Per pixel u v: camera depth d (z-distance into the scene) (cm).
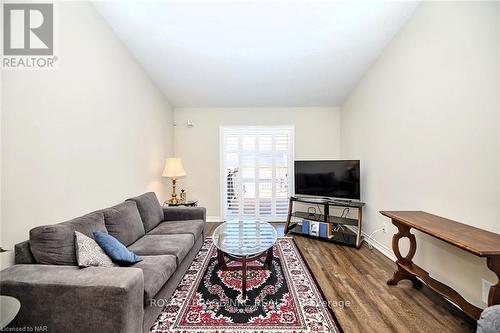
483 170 179
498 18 169
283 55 327
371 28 276
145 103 366
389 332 172
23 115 175
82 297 135
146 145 370
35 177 183
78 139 228
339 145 482
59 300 136
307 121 486
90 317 135
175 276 220
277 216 489
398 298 213
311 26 273
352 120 420
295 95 441
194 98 452
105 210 232
